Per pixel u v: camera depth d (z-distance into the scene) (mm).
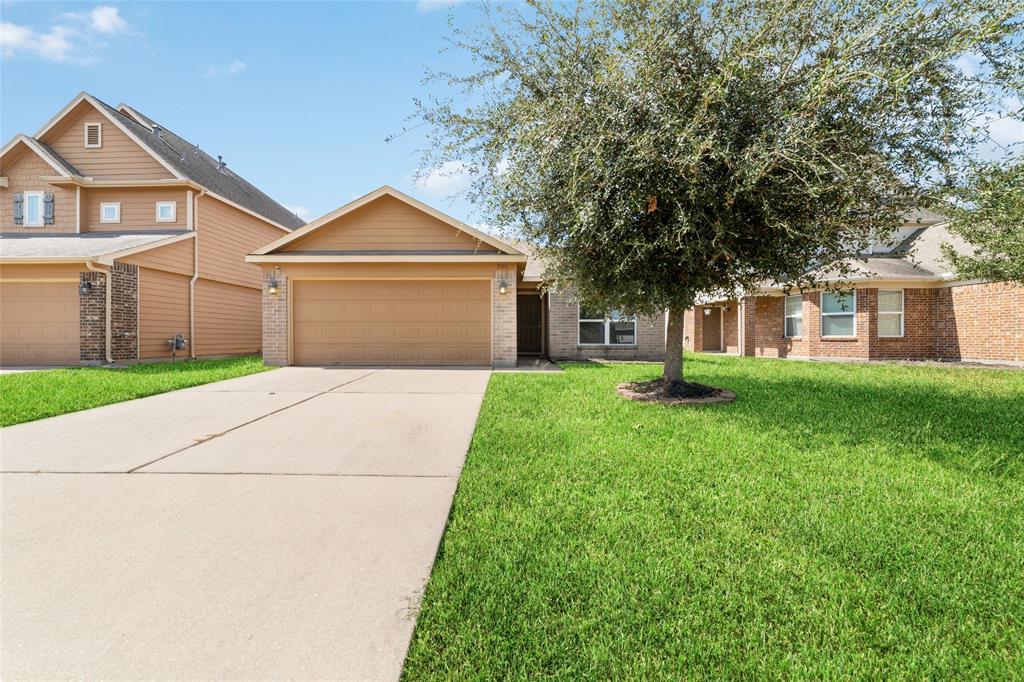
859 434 4820
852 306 14273
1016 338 12250
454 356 12062
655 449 4320
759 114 5312
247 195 19891
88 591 2164
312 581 2258
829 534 2715
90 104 14898
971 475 3646
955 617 2023
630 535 2699
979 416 5609
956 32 4562
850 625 1974
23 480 3562
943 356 13961
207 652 1793
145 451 4336
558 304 14711
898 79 4262
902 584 2246
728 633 1926
